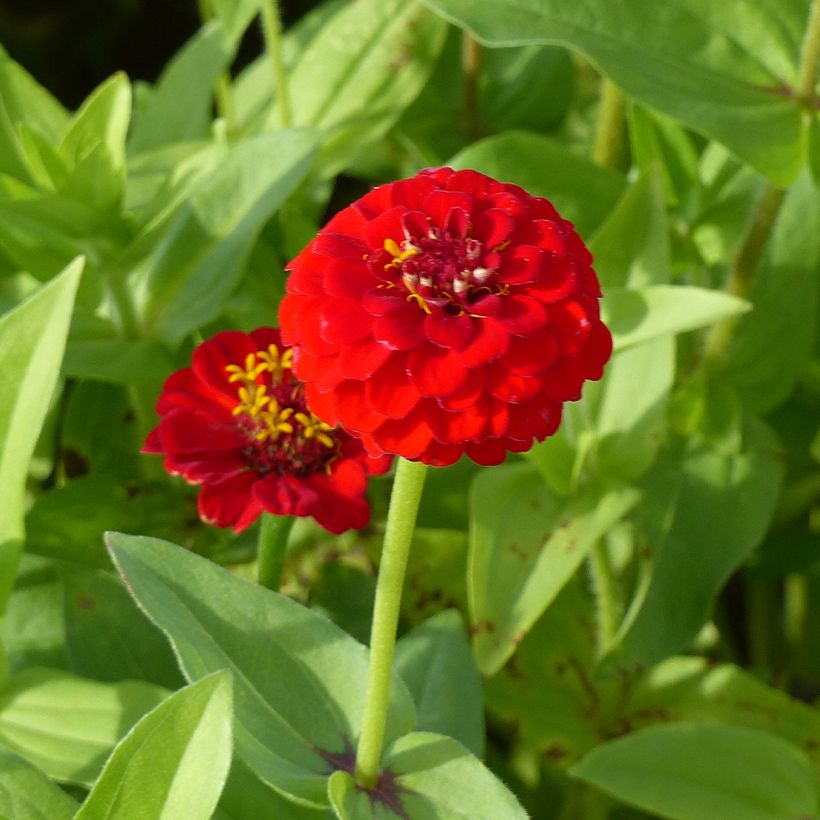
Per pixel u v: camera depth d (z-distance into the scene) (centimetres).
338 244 61
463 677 71
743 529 77
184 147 84
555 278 60
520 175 78
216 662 66
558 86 90
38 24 128
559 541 73
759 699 77
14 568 69
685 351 80
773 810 72
